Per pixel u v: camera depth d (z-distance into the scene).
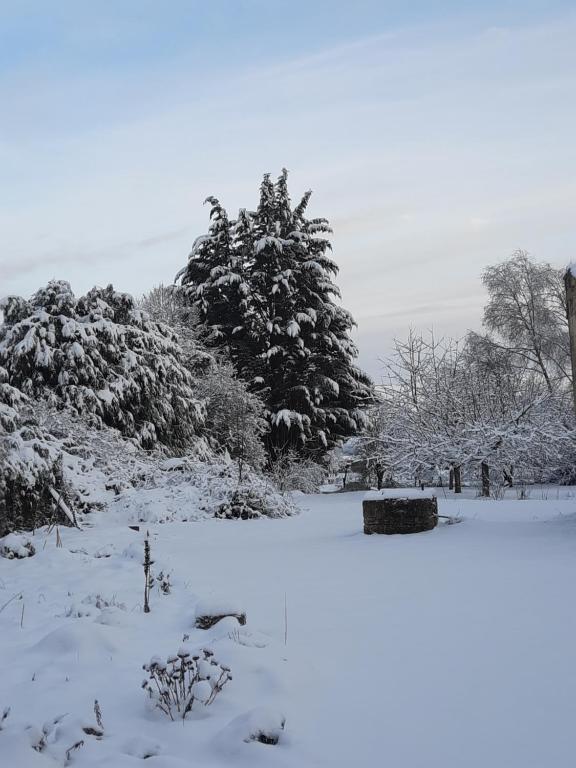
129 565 8.62
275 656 4.49
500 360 32.44
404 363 23.58
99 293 22.41
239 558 9.09
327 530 12.20
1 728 3.56
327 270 34.50
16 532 11.81
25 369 20.20
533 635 4.78
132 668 4.49
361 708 3.70
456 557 8.16
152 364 22.55
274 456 31.00
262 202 34.62
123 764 3.16
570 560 7.48
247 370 31.80
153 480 16.75
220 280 32.31
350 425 32.19
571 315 9.65
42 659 4.74
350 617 5.54
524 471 22.55
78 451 17.05
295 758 3.15
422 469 21.59
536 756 3.05
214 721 3.64
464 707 3.63
